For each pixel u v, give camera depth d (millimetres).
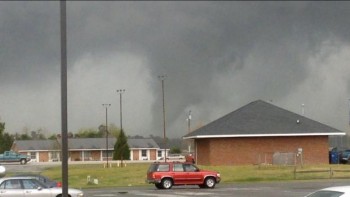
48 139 138250
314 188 39250
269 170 57000
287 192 36094
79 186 47594
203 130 66500
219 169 58875
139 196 34656
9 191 27188
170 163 42344
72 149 129875
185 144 148125
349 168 57594
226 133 65750
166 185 41875
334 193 14344
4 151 113375
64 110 13859
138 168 65688
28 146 131250
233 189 40000
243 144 66312
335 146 93375
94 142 133000
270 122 67188
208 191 38312
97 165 89375
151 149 134875
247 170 57656
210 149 66000
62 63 13875
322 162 67062
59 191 27703
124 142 114000
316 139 67312
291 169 57406
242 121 67188
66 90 13898
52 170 75562
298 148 66688
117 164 91688
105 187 46031
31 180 27703
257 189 39438
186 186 44750
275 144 66750
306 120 68062
